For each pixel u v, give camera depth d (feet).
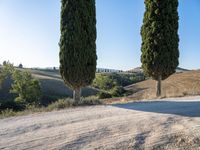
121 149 30.19
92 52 66.74
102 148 30.66
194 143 30.35
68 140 33.68
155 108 51.13
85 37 65.87
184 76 222.48
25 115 53.88
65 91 281.74
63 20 65.98
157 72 79.82
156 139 32.07
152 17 80.48
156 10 79.82
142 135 33.68
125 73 516.73
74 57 65.05
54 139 34.50
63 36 65.82
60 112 53.26
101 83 275.39
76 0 65.51
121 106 56.34
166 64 79.25
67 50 65.41
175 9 80.79
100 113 48.52
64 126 40.55
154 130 35.22
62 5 66.33
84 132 36.32
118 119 42.24
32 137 36.09
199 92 77.46
